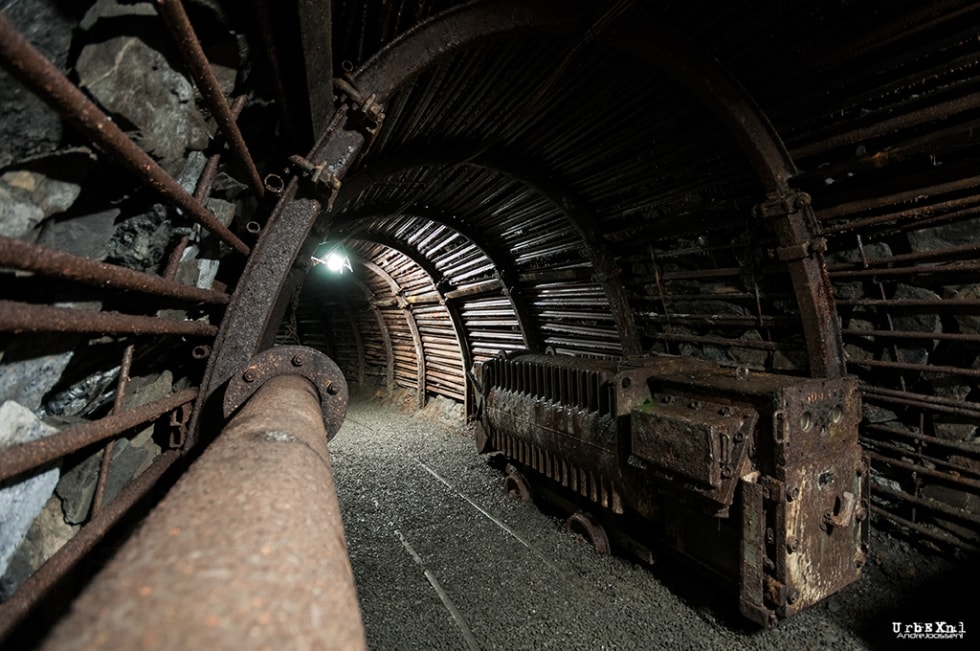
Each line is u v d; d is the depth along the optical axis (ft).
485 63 13.09
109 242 5.80
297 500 3.19
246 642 1.88
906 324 13.25
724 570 12.22
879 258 13.16
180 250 6.48
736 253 16.33
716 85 12.94
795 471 10.50
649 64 13.07
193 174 6.46
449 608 13.74
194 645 1.79
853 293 14.05
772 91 13.08
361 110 8.93
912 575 13.08
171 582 2.10
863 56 11.47
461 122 16.49
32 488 4.39
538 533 17.69
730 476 10.71
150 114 4.97
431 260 32.01
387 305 41.70
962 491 12.75
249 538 2.53
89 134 3.45
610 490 14.78
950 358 12.66
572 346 26.02
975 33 10.03
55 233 4.83
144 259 6.31
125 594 2.00
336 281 45.16
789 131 13.57
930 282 12.56
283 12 5.87
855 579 11.86
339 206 15.97
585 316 24.26
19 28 3.53
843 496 11.29
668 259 18.76
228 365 8.04
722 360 18.22
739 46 12.50
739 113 13.25
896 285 13.28
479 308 31.50
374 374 51.19
